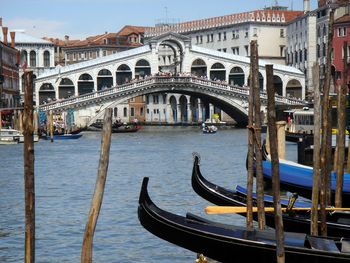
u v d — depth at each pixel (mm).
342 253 15188
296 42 107688
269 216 19594
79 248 22281
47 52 117000
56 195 33312
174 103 124625
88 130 91688
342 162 21906
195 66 102125
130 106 126562
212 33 124562
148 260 20781
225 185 36719
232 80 101062
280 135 37062
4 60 87500
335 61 87500
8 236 23766
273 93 15594
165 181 38562
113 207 29297
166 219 16922
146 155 55750
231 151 59062
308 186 25594
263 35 114938
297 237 16391
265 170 28172
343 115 22625
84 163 49500
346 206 23828
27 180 13609
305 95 99938
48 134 78875
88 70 96062
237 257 16266
